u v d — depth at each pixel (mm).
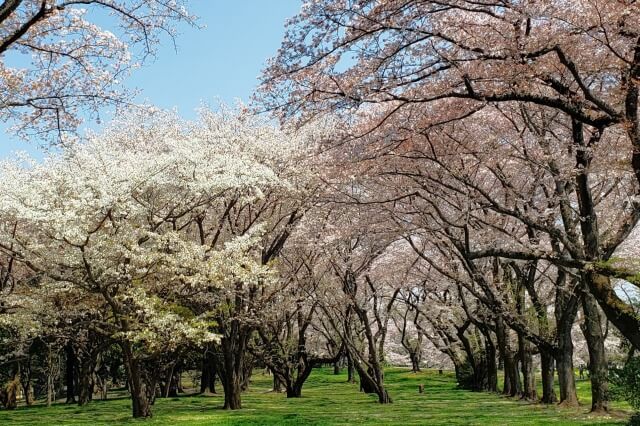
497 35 12102
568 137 16766
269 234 24562
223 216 22047
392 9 10633
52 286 18891
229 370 23828
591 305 17438
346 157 15195
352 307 28234
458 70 11055
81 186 17188
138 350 21234
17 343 24703
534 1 10375
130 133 25344
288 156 22141
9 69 12039
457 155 16328
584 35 12508
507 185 17031
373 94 11594
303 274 28016
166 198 19312
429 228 17125
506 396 28938
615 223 17719
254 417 19531
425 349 50844
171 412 22422
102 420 19625
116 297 18375
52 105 12406
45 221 16969
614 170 13875
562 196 16109
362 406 24406
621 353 29078
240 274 19062
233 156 21516
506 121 17578
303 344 30969
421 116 14984
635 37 10641
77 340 26562
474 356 36031
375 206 18562
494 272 23656
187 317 19703
